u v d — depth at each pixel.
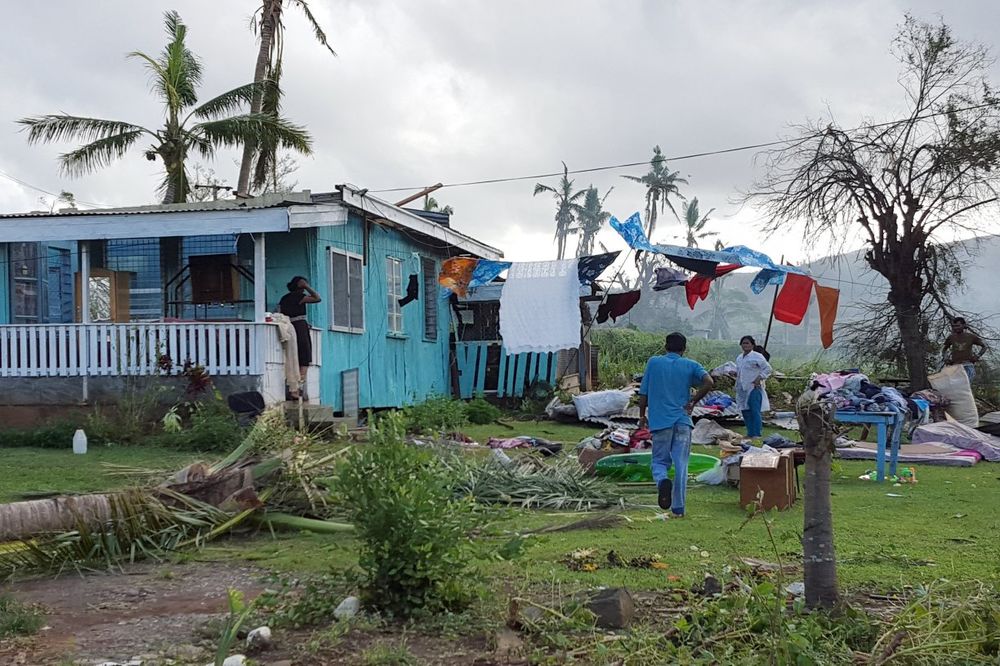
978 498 9.47
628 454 10.66
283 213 13.49
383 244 18.17
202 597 5.60
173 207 15.95
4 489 9.07
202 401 13.41
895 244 19.88
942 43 19.06
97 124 21.97
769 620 4.20
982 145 18.86
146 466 10.70
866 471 11.81
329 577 5.54
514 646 4.38
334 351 15.88
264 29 24.80
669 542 6.97
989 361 20.66
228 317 15.58
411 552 4.94
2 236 13.70
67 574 6.27
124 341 13.64
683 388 8.27
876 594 5.23
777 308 16.59
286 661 4.28
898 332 21.31
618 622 4.63
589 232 79.75
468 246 21.38
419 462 5.18
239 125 21.88
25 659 4.41
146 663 4.27
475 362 21.72
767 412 18.12
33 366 13.77
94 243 15.76
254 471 7.72
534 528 7.71
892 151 19.58
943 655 3.85
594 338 34.97
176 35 22.61
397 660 4.20
